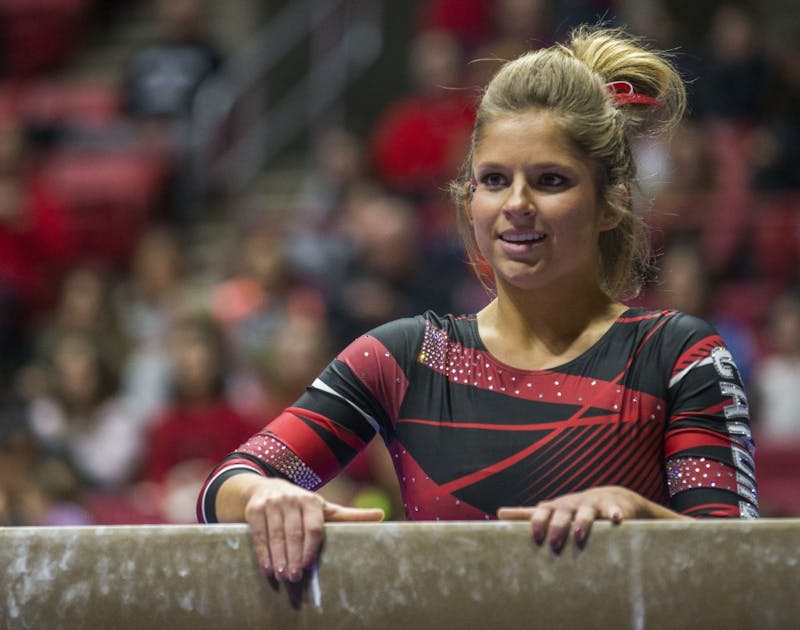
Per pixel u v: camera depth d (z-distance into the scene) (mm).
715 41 20688
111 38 28281
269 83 25641
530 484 4344
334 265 19172
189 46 24562
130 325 19234
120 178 22500
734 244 17984
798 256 17984
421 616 3680
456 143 20172
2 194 20641
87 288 18172
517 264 4488
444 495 4422
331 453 4602
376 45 25938
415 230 18922
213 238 23125
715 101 19984
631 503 3748
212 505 4262
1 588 3770
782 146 19172
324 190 21391
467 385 4559
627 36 5410
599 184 4582
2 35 27891
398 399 4621
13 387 17281
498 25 22188
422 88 21797
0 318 19406
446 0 22094
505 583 3660
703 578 3590
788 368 15578
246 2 27469
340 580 3721
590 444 4367
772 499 13359
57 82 27391
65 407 15906
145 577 3760
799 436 14977
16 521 12555
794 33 22734
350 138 21516
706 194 18469
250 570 3758
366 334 4781
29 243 20609
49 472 13055
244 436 14844
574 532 3648
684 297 15719
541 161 4457
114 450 15469
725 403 4379
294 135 25391
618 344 4531
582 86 4570
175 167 23250
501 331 4648
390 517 12289
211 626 3744
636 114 4875
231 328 17328
